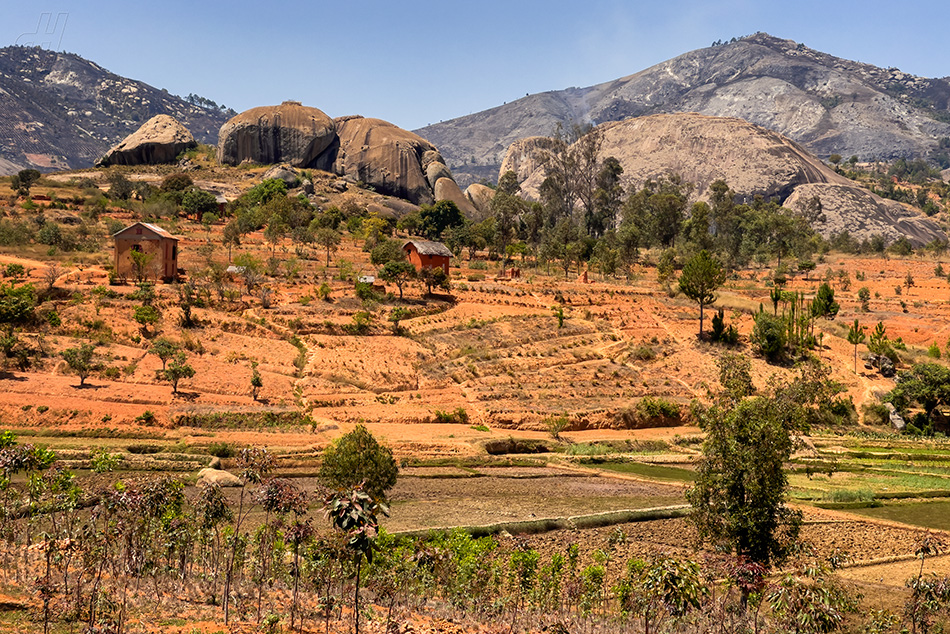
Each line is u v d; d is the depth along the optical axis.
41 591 23.41
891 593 37.88
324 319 88.25
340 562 28.81
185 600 27.44
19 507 33.31
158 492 28.45
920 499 57.81
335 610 27.94
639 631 30.62
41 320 73.06
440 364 84.31
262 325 84.12
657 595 25.44
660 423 79.25
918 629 32.56
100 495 27.77
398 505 49.22
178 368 65.25
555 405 78.44
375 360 81.75
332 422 66.81
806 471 66.69
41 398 59.25
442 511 48.00
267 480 27.94
